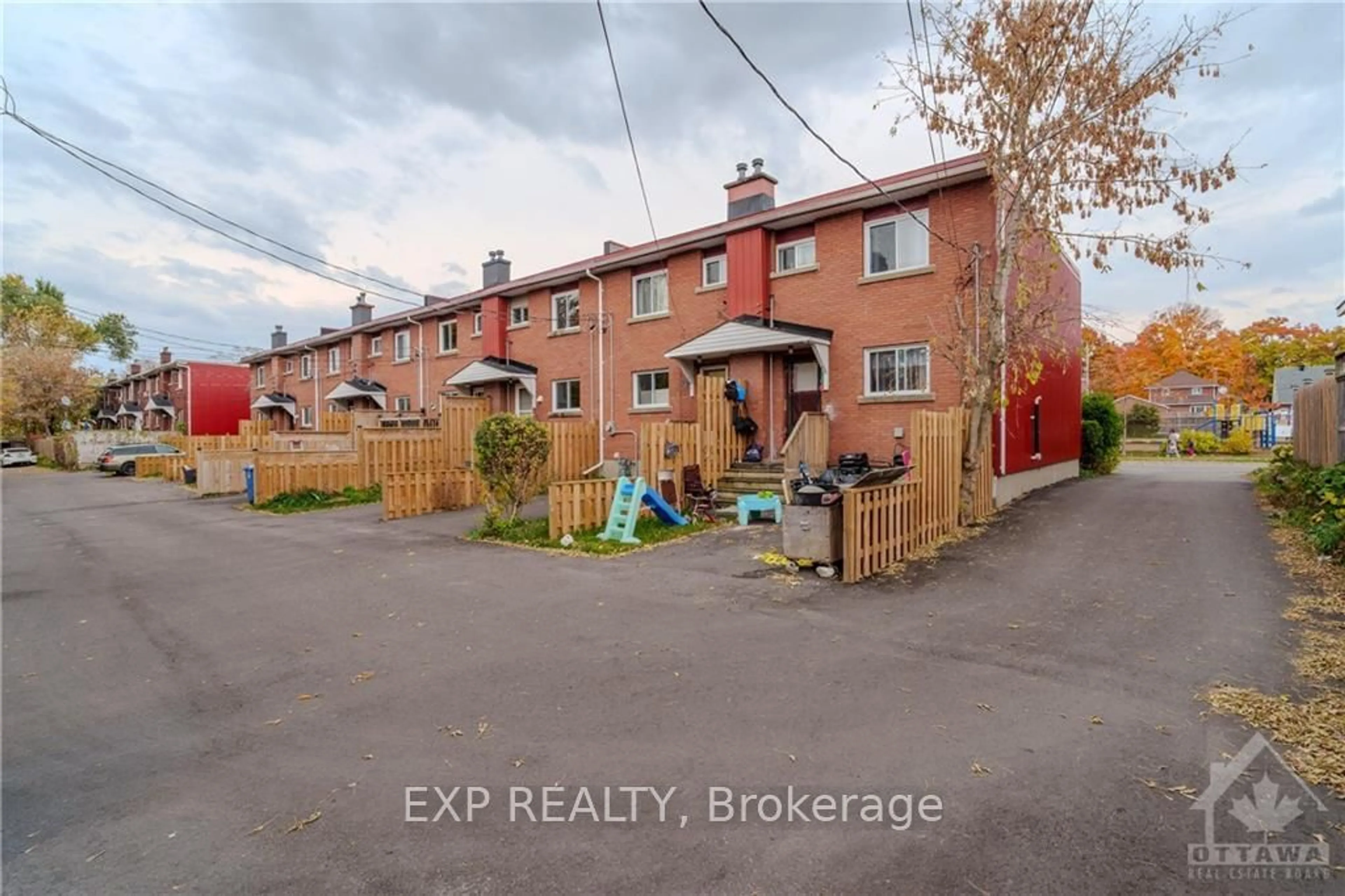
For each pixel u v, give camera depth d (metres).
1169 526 9.62
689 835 2.92
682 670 4.86
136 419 56.94
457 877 2.67
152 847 2.93
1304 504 9.75
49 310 50.53
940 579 7.31
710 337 14.76
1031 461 14.04
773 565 8.20
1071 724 3.88
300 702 4.52
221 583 8.14
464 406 19.05
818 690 4.45
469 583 7.79
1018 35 9.11
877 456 13.15
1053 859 2.70
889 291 13.00
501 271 23.88
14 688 4.92
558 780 3.41
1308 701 4.07
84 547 11.16
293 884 2.65
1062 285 16.39
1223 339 51.22
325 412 33.28
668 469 12.63
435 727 4.07
